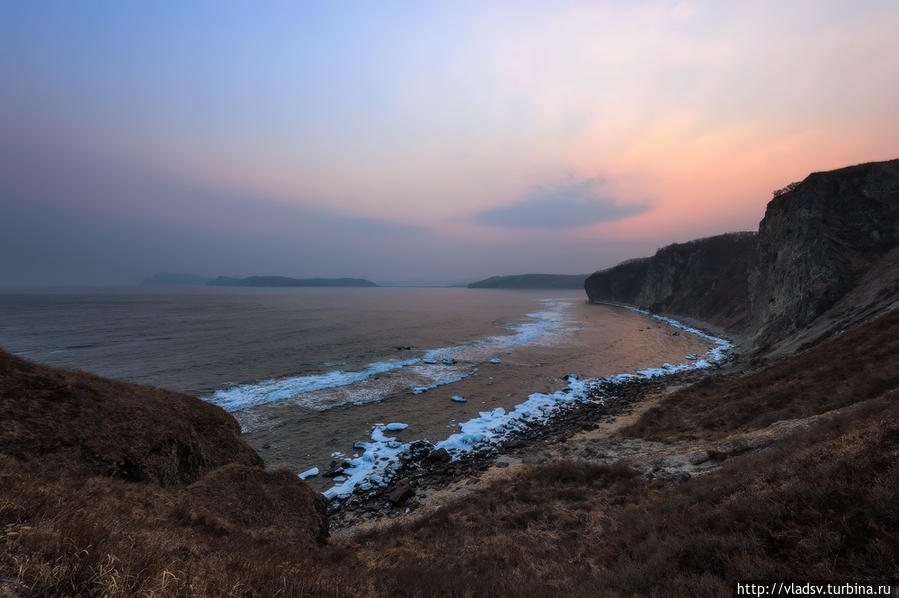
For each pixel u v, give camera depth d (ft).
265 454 78.28
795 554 19.42
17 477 21.86
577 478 50.29
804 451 29.01
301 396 113.09
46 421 36.68
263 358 159.43
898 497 19.10
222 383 123.03
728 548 21.39
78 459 34.83
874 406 32.86
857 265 119.85
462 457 76.18
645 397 105.60
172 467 41.34
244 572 18.38
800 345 103.86
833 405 49.90
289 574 20.29
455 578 26.45
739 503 25.30
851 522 19.57
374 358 166.71
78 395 42.06
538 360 165.37
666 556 22.93
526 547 33.32
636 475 47.16
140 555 15.71
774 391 66.23
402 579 26.63
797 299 134.00
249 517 36.14
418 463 74.74
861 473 22.09
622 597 20.59
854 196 137.69
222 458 49.65
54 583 11.85
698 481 37.29
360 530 51.44
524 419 97.71
